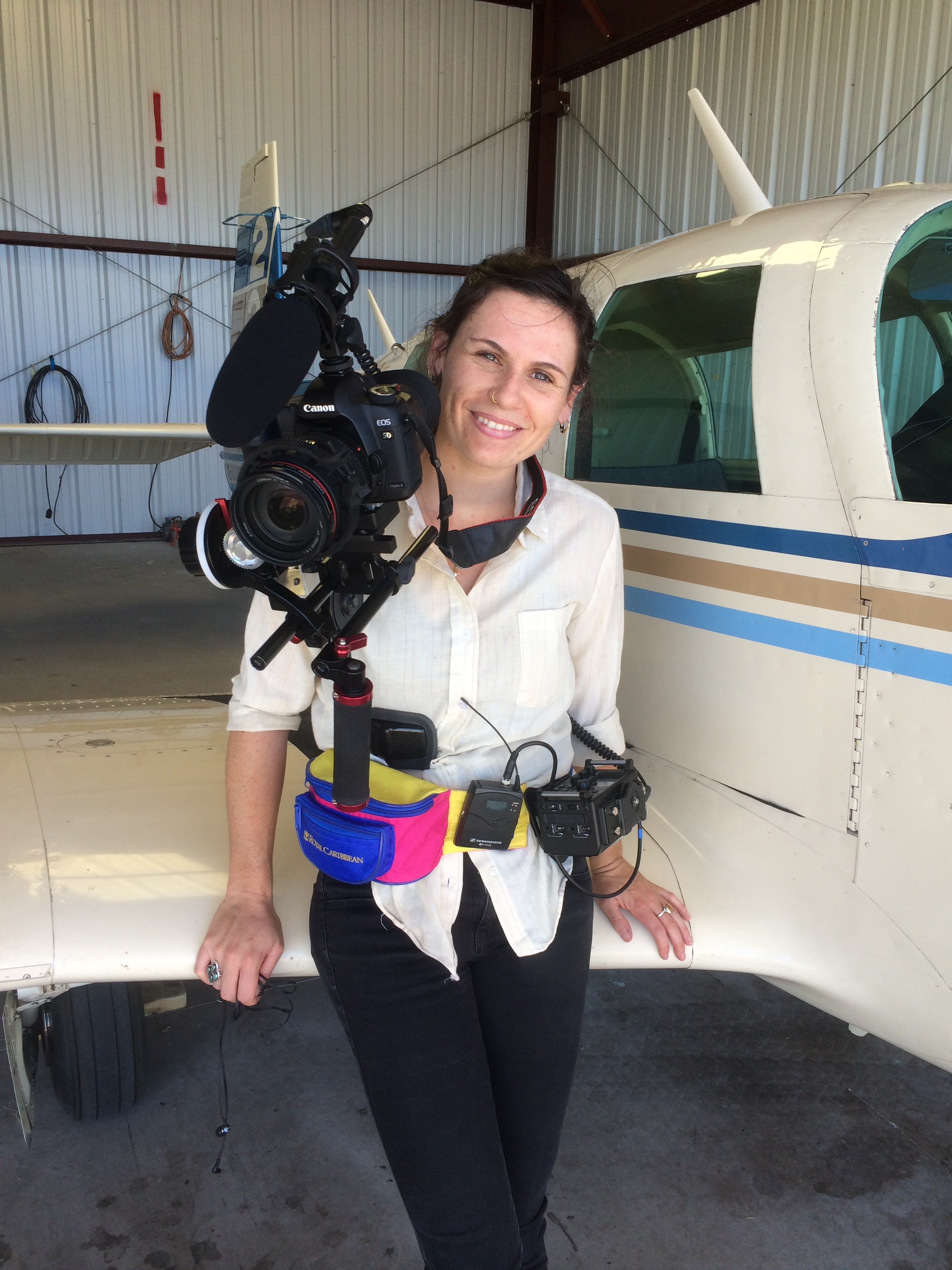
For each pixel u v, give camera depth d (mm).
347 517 873
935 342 1441
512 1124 1153
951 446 1317
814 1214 1570
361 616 945
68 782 1676
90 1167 1650
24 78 8211
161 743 1861
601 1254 1484
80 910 1304
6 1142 1708
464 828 1083
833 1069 1928
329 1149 1699
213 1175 1635
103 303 8820
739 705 1541
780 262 1482
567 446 2010
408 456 910
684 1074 1905
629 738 1803
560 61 9578
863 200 1475
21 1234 1516
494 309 1049
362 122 9375
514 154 10039
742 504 1510
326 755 1154
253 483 850
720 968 1398
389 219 9711
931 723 1259
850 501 1339
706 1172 1655
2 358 8609
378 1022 1082
